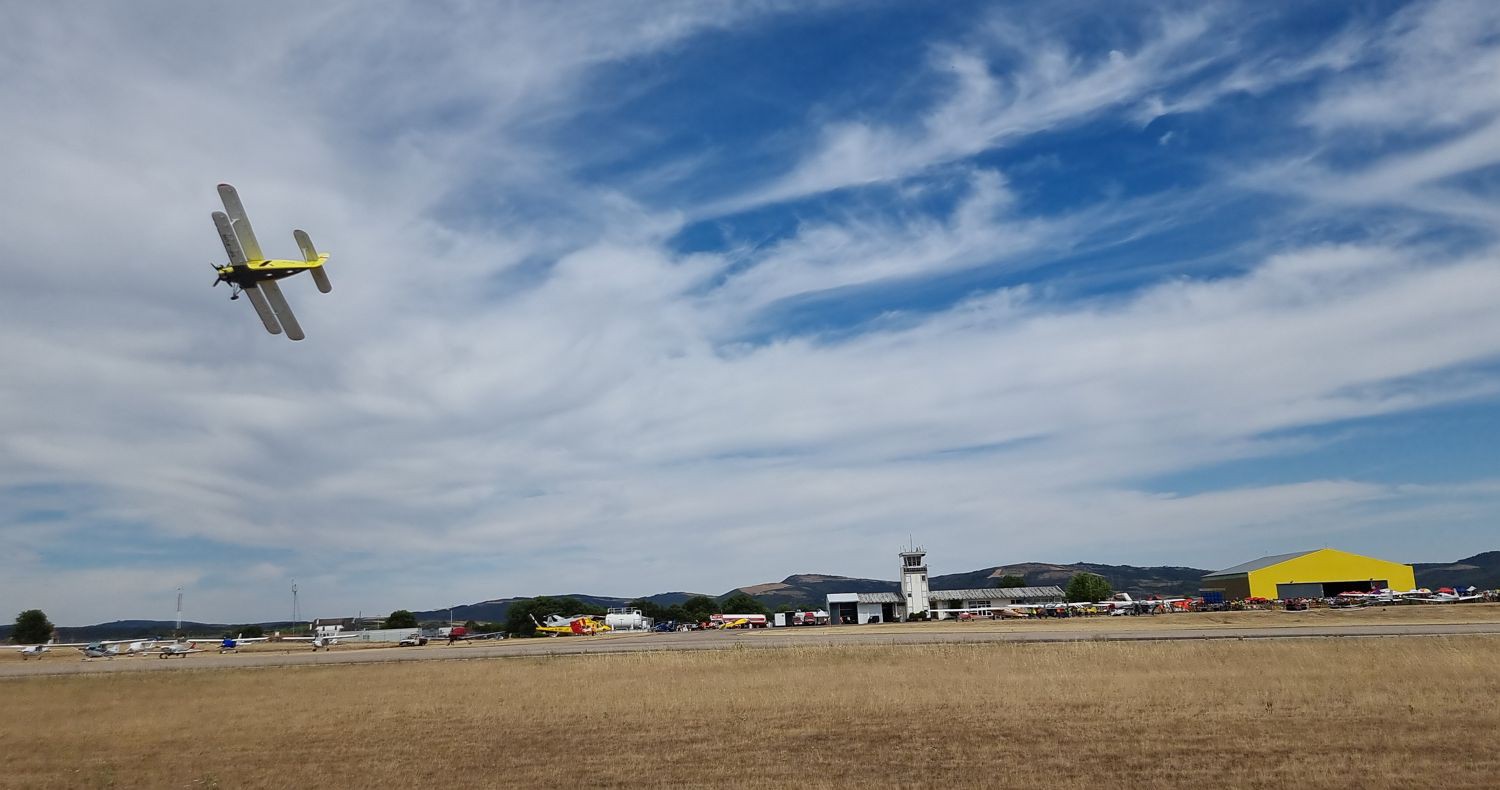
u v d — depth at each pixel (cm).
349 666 5653
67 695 4638
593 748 2589
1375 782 1953
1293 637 5300
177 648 9244
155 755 2753
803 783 2077
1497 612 8044
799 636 7419
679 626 14600
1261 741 2397
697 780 2147
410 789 2166
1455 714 2748
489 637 12669
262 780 2323
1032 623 9025
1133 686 3494
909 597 13612
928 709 3075
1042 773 2102
